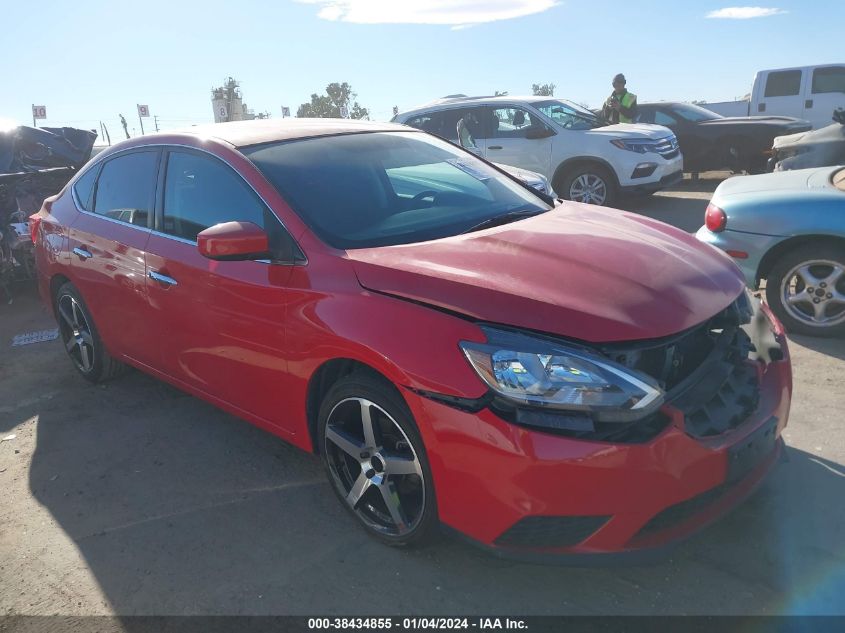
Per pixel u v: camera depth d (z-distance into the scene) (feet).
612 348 7.61
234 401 11.35
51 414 14.43
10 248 22.95
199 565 9.41
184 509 10.75
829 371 13.89
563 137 33.53
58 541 10.14
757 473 8.73
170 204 12.06
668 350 8.07
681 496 7.56
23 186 23.75
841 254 14.89
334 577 8.98
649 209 35.40
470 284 8.26
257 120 13.30
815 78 49.73
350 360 9.07
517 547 7.81
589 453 7.18
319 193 10.50
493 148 35.40
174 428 13.48
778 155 30.63
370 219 10.36
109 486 11.56
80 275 14.26
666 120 43.52
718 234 16.21
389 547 9.43
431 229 10.37
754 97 52.16
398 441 8.86
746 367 8.96
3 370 17.26
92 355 15.24
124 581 9.18
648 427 7.48
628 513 7.37
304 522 10.21
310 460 12.03
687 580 8.49
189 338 11.66
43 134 24.88
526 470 7.32
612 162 32.45
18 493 11.53
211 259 10.29
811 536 9.14
